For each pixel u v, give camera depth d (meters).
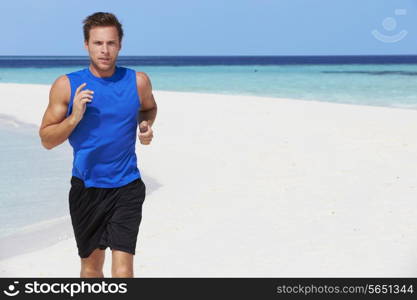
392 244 5.93
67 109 3.58
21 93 27.06
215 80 51.00
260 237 6.28
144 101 3.81
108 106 3.59
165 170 10.42
